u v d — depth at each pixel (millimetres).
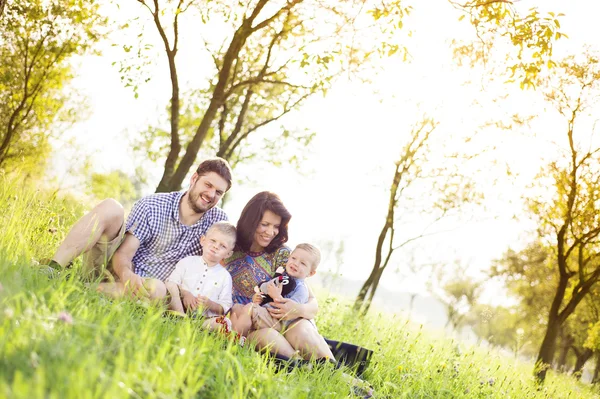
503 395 7008
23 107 17844
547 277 26672
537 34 8375
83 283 4195
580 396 9789
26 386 1936
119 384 2287
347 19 10414
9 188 5688
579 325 27344
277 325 5020
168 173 11914
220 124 16375
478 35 8898
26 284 3297
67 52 16078
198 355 3162
